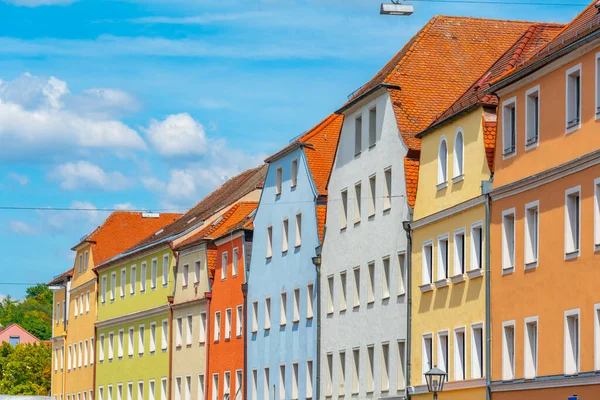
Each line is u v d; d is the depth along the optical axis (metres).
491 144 49.81
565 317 42.81
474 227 50.62
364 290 62.81
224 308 83.56
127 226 116.75
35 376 136.38
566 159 43.19
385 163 60.81
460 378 51.75
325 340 67.44
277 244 75.50
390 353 59.34
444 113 55.25
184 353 90.19
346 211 65.88
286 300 73.69
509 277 47.34
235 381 80.56
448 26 65.69
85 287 114.62
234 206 89.19
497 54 64.69
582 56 42.19
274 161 77.19
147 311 97.56
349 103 65.06
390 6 37.88
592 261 41.22
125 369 102.19
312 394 69.12
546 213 44.53
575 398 40.69
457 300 52.09
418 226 56.38
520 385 45.84
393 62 65.12
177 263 93.06
